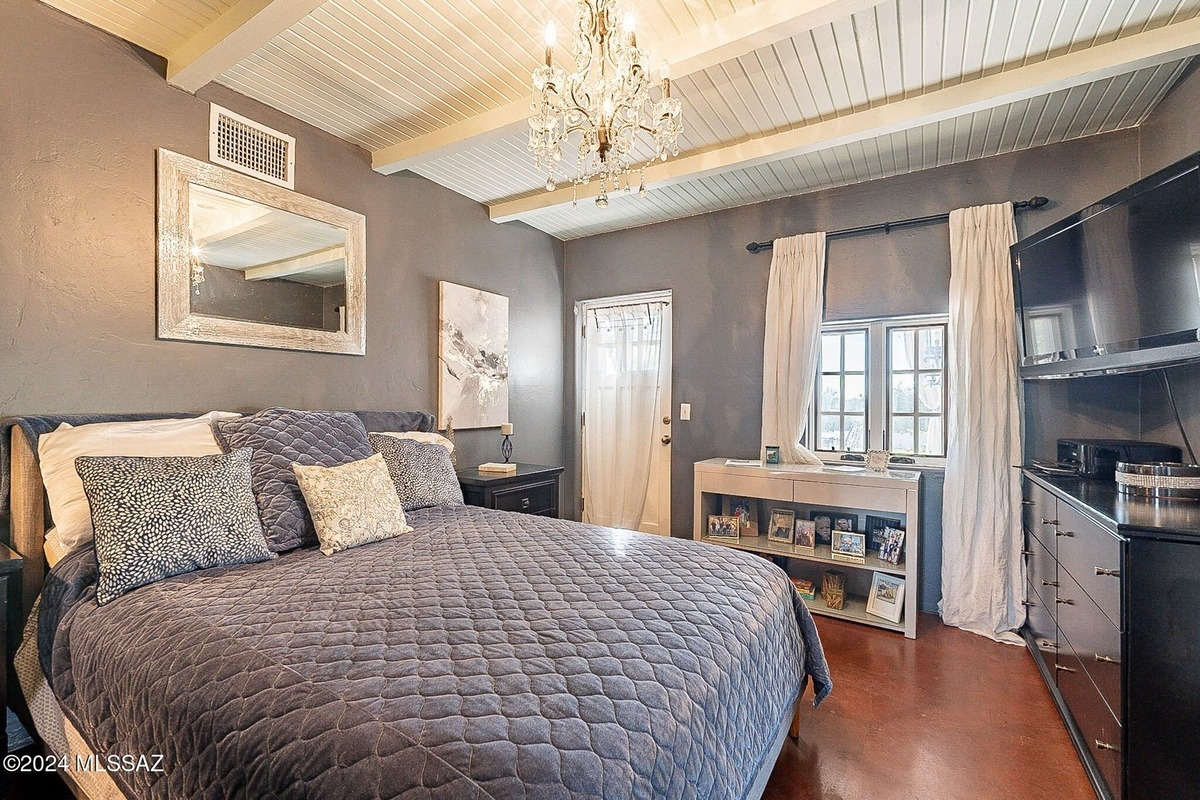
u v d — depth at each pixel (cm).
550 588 150
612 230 429
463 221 359
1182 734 138
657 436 410
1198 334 158
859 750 184
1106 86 223
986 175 294
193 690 103
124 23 194
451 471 270
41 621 154
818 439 353
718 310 382
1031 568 260
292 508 191
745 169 308
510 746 82
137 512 152
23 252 180
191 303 221
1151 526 142
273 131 250
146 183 209
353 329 284
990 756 180
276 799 83
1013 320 278
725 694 115
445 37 200
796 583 319
